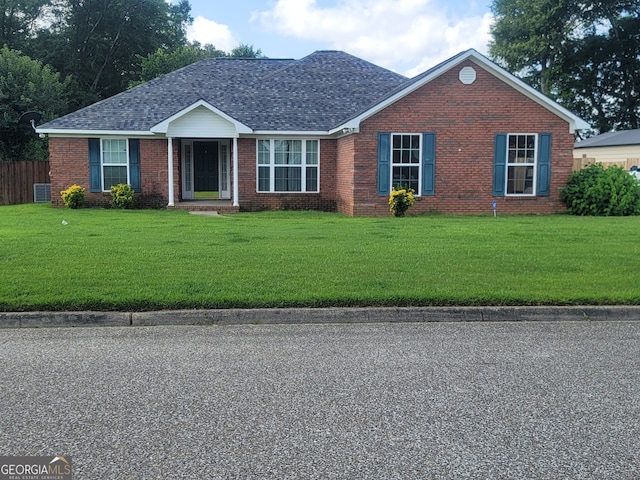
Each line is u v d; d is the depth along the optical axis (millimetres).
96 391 4766
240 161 21031
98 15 45438
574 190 18875
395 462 3656
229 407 4457
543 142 19000
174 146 21141
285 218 17641
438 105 18656
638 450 3828
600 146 35906
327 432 4051
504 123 18859
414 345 6035
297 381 4996
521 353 5785
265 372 5215
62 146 20812
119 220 16281
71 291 7375
